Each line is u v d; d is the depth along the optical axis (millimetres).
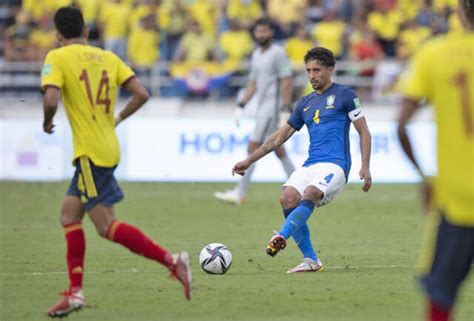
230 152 76062
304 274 36375
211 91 90688
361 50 91500
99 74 28594
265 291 32594
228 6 94188
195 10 94188
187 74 90438
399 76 88938
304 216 34844
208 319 28078
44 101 28031
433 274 21375
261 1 95812
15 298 31719
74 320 28078
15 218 55750
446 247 21188
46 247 44531
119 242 28094
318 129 36312
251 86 58000
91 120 28234
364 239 47031
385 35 94375
